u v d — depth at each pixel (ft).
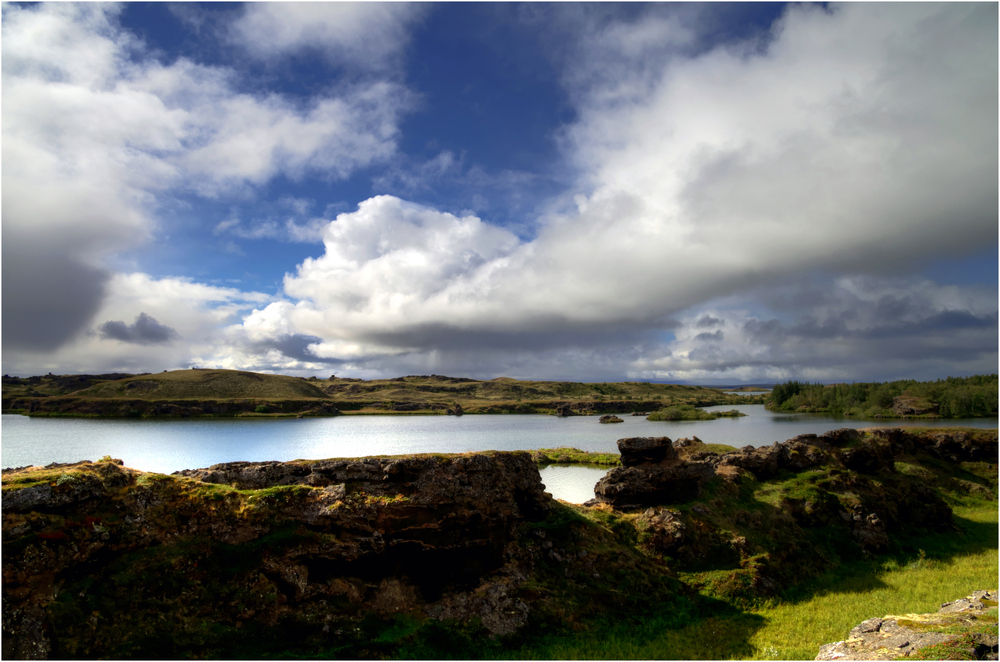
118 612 77.25
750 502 175.22
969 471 266.16
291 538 95.76
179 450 410.52
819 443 224.94
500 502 119.34
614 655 96.68
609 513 155.02
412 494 108.37
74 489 81.97
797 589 136.36
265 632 84.74
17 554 72.43
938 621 96.48
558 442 504.02
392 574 103.35
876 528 171.83
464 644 94.22
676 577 133.18
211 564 87.81
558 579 118.73
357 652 86.94
